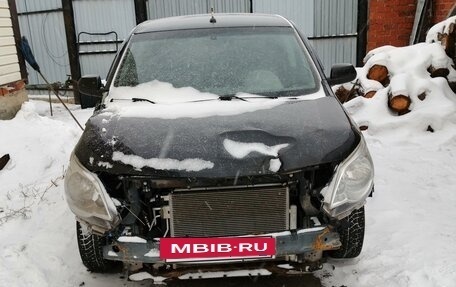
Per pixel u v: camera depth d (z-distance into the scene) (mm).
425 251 3244
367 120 5945
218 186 2527
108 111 3152
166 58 3662
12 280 3135
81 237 2953
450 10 7656
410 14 8789
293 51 3688
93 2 9328
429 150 5297
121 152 2605
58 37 9812
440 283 2869
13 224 3918
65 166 5082
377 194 4199
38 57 10055
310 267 2715
